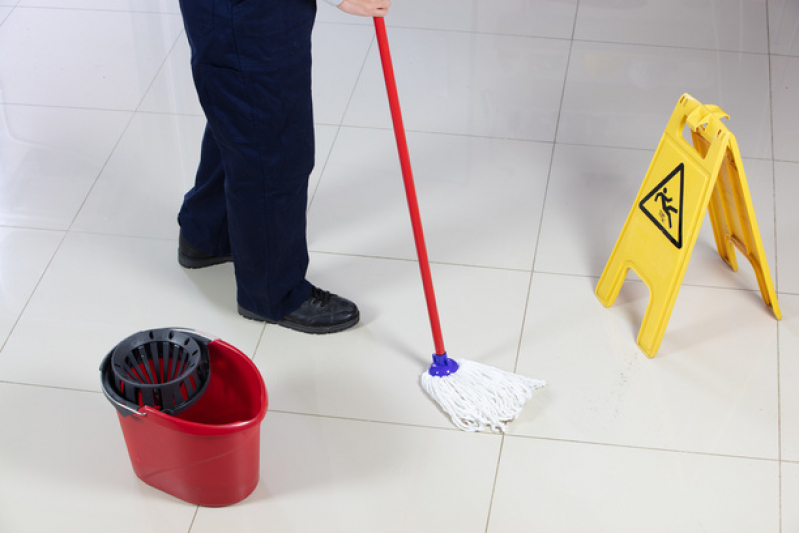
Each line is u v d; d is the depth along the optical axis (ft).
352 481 5.54
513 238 7.18
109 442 5.76
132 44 9.19
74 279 6.86
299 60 5.25
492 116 8.32
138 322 6.55
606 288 6.63
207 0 4.96
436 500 5.44
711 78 8.70
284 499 5.44
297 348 6.36
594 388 6.07
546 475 5.56
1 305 6.65
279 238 5.95
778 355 6.27
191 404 4.88
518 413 5.87
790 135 8.04
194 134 8.16
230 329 6.50
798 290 6.70
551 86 8.64
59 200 7.52
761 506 5.41
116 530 5.29
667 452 5.69
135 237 7.22
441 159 7.89
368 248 7.11
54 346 6.36
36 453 5.69
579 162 7.84
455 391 5.90
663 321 6.08
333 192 7.59
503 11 9.57
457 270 6.93
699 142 6.04
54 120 8.30
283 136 5.47
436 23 9.42
